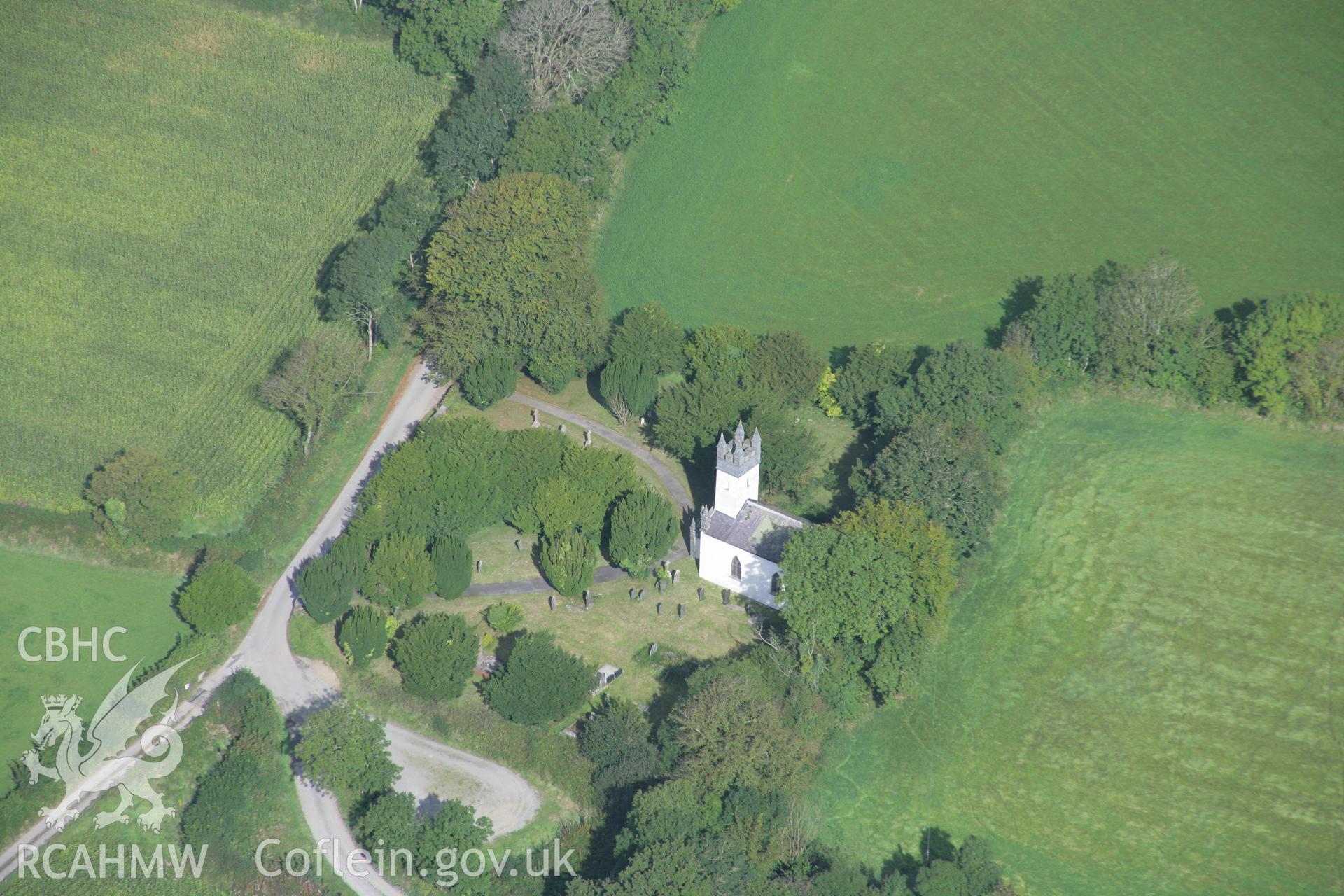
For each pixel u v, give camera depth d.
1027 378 173.88
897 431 170.12
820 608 144.00
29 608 165.50
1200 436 171.12
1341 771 136.75
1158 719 143.25
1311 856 131.00
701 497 173.75
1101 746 141.75
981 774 141.00
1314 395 168.50
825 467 173.12
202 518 175.12
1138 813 136.12
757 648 151.75
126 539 171.25
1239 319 181.00
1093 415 175.75
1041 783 139.50
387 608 160.75
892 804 139.38
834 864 129.75
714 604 160.25
